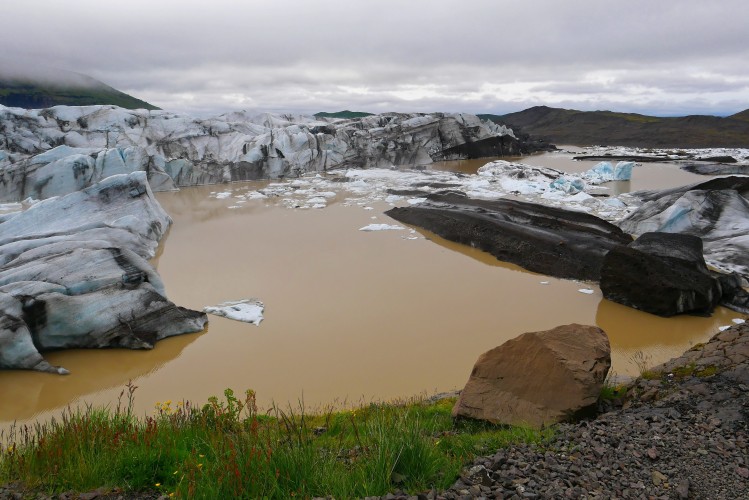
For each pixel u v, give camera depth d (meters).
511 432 7.98
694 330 17.72
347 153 70.88
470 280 23.03
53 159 42.78
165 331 17.09
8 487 6.16
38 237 23.34
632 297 19.69
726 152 89.12
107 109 61.81
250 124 72.56
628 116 151.62
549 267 24.33
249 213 38.72
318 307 19.69
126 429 7.43
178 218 36.84
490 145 85.19
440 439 7.56
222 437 6.90
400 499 5.53
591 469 6.34
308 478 5.92
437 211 34.00
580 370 9.22
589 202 41.31
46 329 16.06
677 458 6.63
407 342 16.66
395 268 24.72
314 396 13.39
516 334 17.25
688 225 28.78
